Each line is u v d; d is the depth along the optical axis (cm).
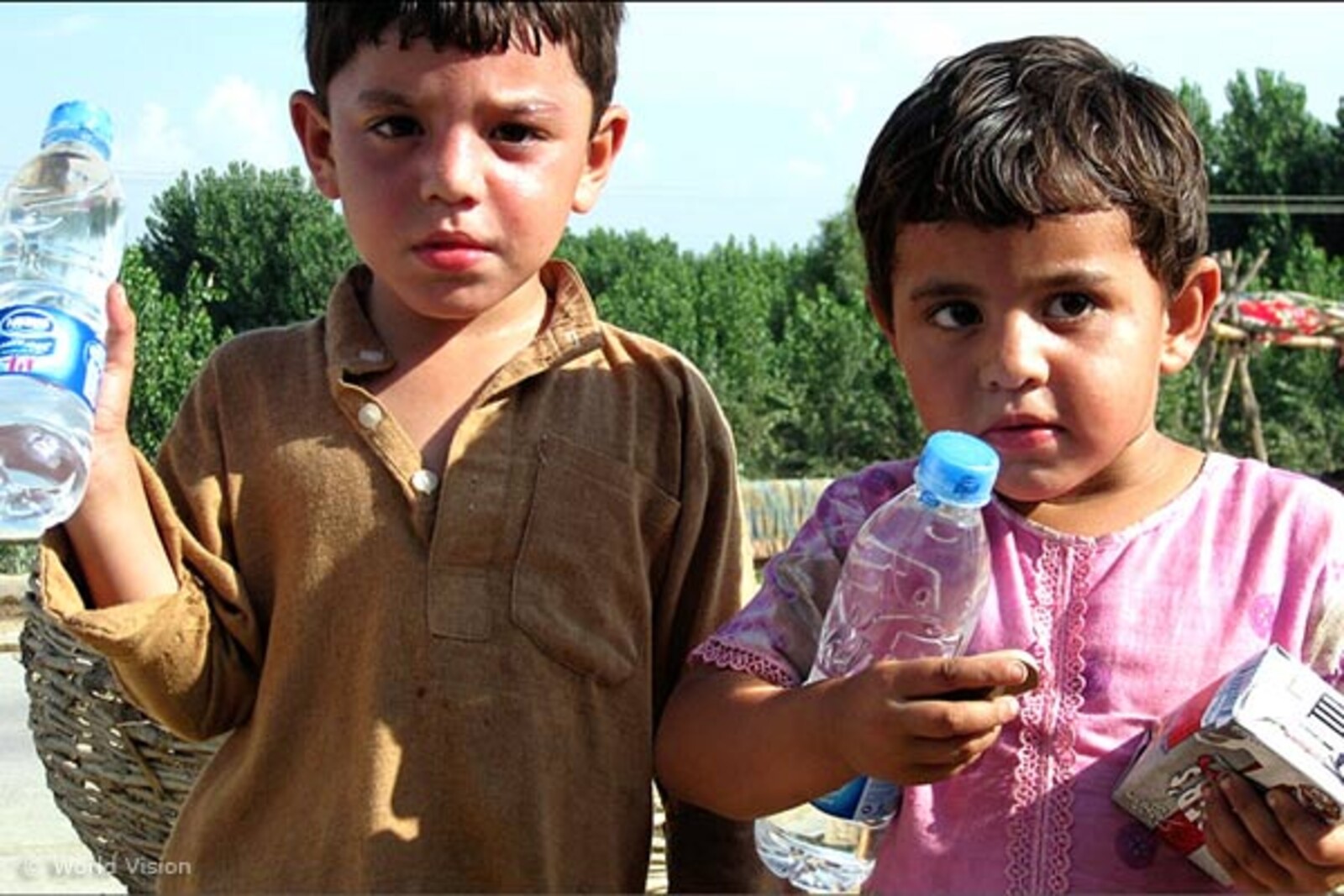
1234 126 2305
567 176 147
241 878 148
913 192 137
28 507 132
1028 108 137
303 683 150
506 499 150
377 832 144
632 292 1484
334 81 145
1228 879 133
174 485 155
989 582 144
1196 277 146
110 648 139
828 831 182
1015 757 142
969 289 135
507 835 146
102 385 138
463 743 146
